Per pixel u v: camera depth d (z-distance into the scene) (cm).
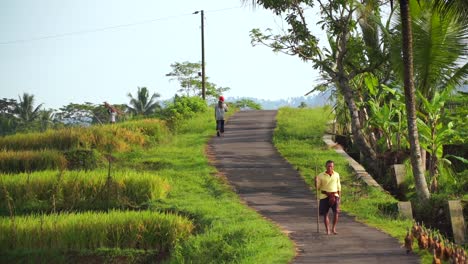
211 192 3409
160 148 4616
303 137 4828
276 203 3119
